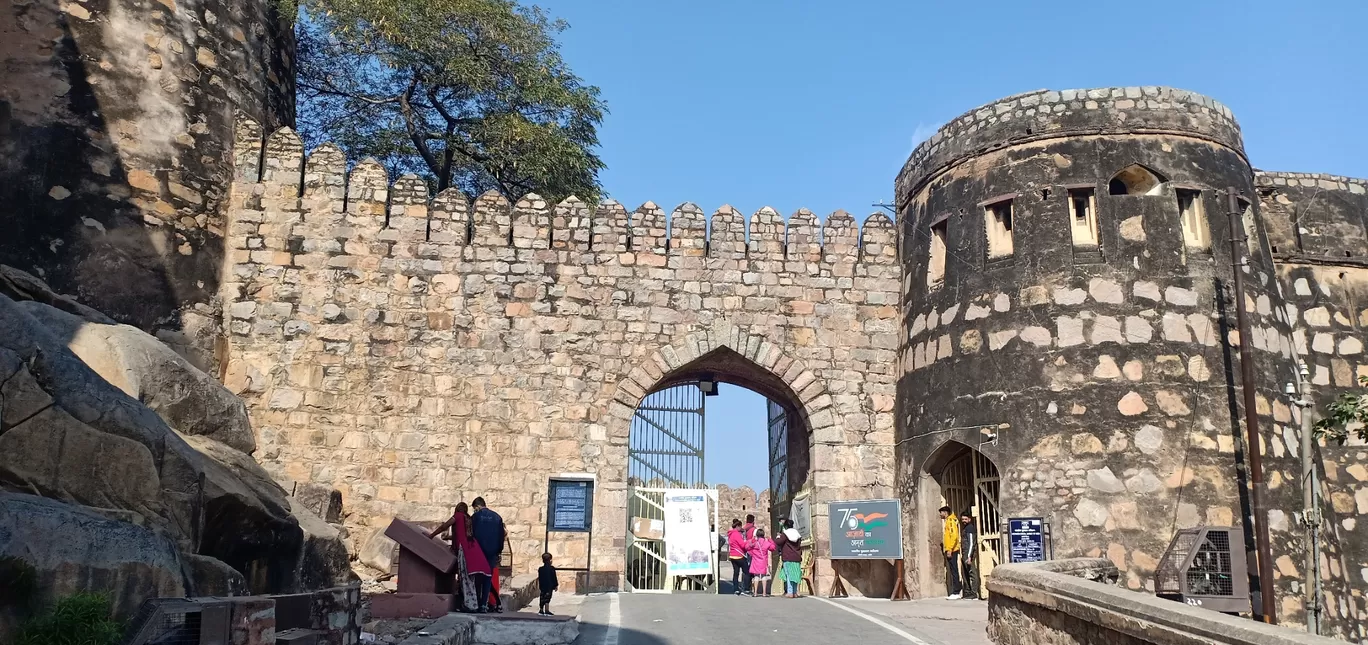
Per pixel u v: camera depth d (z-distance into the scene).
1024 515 14.32
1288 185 18.30
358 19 21.14
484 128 22.66
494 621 9.94
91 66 15.05
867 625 11.48
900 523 16.33
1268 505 13.91
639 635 10.59
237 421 12.26
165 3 15.95
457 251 17.03
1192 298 14.73
